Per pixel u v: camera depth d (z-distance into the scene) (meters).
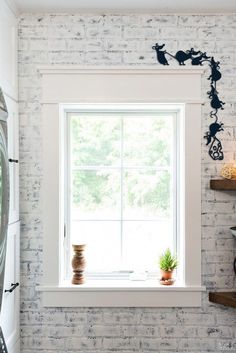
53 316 2.35
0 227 1.43
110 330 2.35
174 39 2.36
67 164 2.50
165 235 2.51
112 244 2.51
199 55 2.35
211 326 2.35
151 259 2.51
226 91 2.36
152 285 2.38
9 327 2.13
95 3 2.22
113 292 2.34
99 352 2.35
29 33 2.34
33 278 2.35
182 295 2.34
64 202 2.49
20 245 2.36
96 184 2.52
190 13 2.35
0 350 1.48
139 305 2.34
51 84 2.33
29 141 2.36
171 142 2.51
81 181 2.52
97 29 2.35
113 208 2.52
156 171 2.53
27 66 2.35
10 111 2.18
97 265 2.51
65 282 2.42
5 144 1.50
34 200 2.36
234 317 2.35
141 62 2.35
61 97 2.34
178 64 2.35
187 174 2.35
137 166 2.52
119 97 2.34
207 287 2.35
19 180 2.35
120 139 2.52
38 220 2.36
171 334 2.35
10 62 2.19
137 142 2.53
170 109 2.50
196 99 2.34
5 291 2.05
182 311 2.35
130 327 2.36
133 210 2.52
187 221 2.35
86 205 2.52
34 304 2.35
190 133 2.35
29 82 2.35
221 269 2.36
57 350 2.35
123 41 2.35
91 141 2.52
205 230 2.37
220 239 2.36
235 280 2.36
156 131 2.52
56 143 2.34
